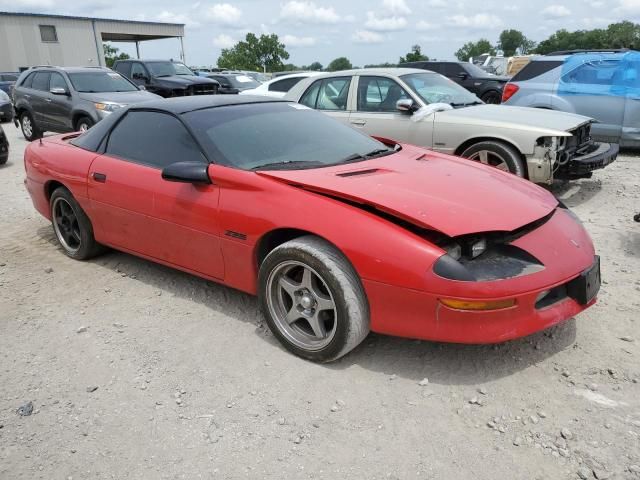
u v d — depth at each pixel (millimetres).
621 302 3764
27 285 4301
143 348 3340
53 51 35406
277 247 3086
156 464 2424
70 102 11359
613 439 2486
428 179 3344
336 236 2871
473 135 6297
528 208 3109
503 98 9898
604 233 5250
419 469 2350
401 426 2611
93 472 2389
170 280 4305
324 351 3045
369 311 2908
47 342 3443
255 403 2805
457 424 2617
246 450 2488
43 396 2912
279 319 3252
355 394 2852
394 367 3078
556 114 6672
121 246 4281
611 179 7637
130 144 4137
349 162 3648
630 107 8617
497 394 2822
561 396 2793
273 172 3320
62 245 4902
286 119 4109
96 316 3764
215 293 4051
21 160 10312
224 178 3365
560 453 2416
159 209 3748
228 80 21172
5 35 33438
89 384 3004
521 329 2742
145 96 11742
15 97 12891
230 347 3324
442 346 3270
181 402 2826
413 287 2703
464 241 2766
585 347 3213
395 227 2807
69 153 4543
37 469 2412
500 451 2439
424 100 6840
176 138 3812
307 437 2557
